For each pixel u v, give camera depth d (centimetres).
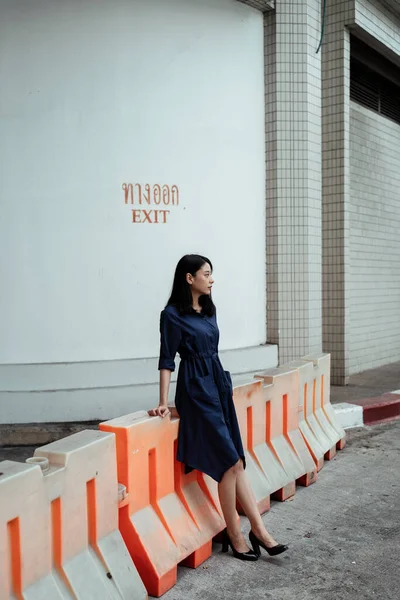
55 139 640
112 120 655
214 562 388
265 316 798
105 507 317
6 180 634
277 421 509
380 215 1088
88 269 652
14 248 637
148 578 343
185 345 378
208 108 712
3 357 640
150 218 675
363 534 429
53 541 285
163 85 679
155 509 366
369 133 1041
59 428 609
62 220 644
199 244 711
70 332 650
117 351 665
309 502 491
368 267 1048
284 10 769
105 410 639
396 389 874
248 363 746
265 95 782
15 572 261
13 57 632
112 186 657
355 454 623
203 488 414
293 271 793
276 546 382
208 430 374
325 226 915
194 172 704
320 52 840
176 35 684
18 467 270
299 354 798
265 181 790
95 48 648
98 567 306
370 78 1062
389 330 1132
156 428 364
